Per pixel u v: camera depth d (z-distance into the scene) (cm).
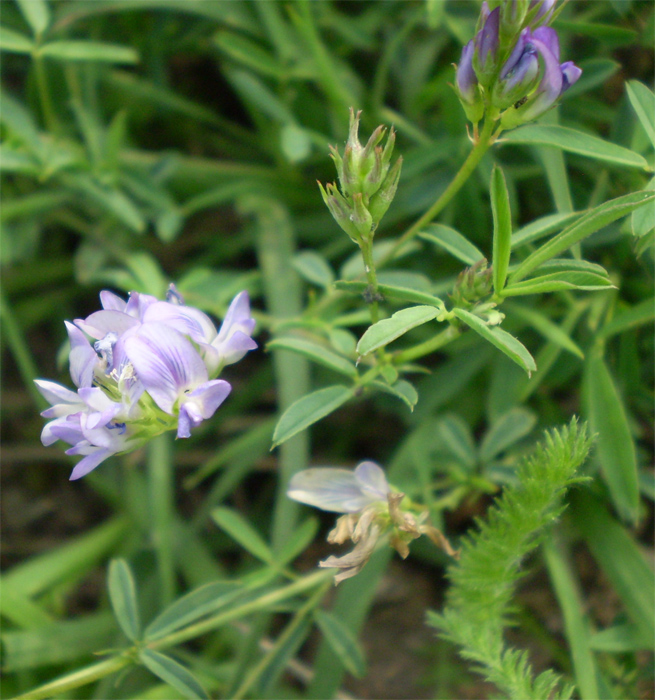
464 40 20
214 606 17
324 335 21
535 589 20
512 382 19
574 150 16
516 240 16
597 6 20
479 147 15
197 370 15
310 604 18
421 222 17
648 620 17
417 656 21
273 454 23
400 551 16
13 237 22
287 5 21
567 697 15
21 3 20
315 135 21
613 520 19
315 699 19
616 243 19
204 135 25
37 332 25
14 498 23
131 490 22
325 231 23
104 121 24
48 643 19
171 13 23
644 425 20
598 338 18
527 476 16
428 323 21
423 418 20
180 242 24
